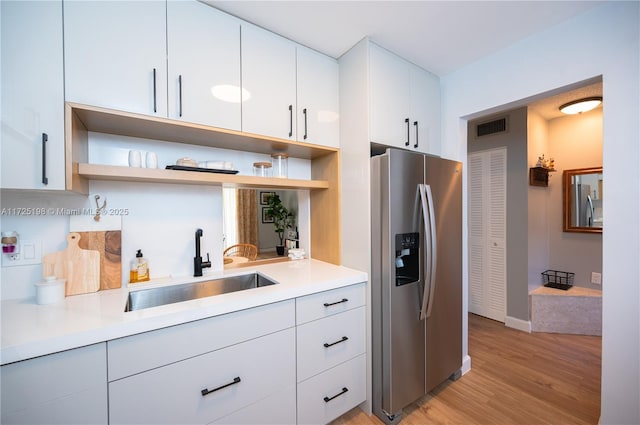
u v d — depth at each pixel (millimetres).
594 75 1464
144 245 1562
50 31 1062
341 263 1950
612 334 1409
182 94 1341
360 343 1712
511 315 2986
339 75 1959
